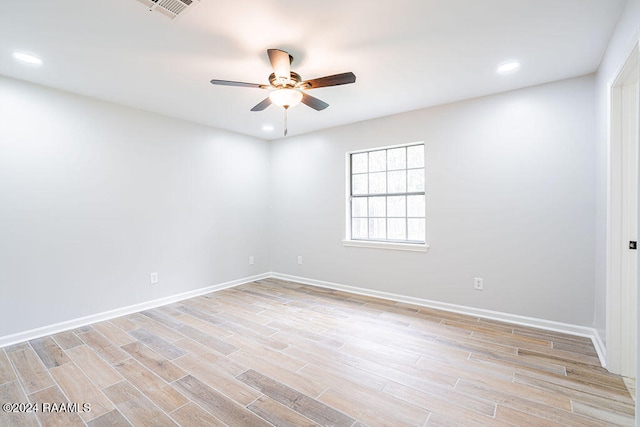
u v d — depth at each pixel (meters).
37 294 2.80
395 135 3.76
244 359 2.38
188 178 4.01
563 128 2.78
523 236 2.98
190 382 2.07
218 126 4.27
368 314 3.34
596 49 2.24
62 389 1.99
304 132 4.65
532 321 2.96
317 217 4.57
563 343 2.59
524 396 1.90
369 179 4.18
